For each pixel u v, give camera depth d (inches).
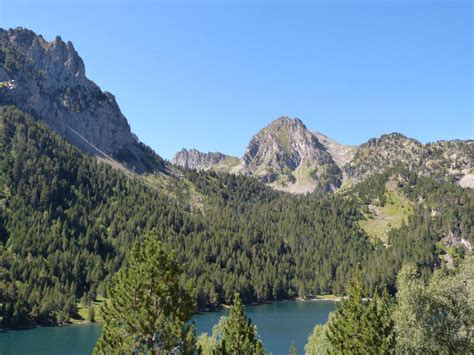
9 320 6402.6
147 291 1455.5
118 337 1421.0
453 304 1932.8
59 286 7691.9
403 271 2050.9
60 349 5152.6
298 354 4852.4
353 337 1902.1
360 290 1971.0
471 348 1856.5
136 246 1514.5
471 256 2150.6
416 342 1855.3
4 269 7632.9
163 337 1421.0
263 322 7214.6
